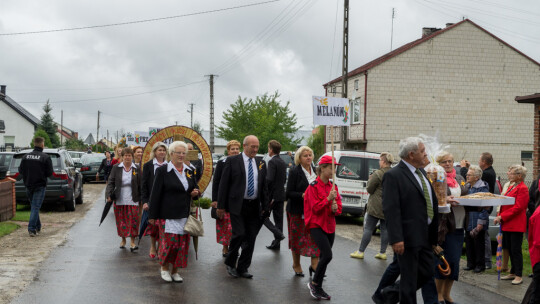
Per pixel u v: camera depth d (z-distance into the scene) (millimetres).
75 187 16359
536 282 5438
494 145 30297
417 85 29844
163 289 6625
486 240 8469
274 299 6277
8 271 7363
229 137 45375
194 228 6777
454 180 6465
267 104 44250
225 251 8859
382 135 29734
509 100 30359
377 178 8852
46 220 13133
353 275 7703
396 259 5578
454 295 6707
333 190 6312
